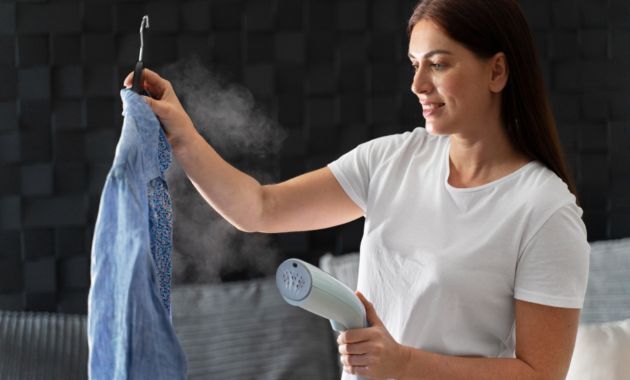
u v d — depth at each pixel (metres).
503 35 1.32
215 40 2.31
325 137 2.38
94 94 2.28
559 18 2.43
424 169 1.43
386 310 1.40
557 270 1.29
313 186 1.50
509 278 1.33
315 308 1.25
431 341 1.36
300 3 2.35
